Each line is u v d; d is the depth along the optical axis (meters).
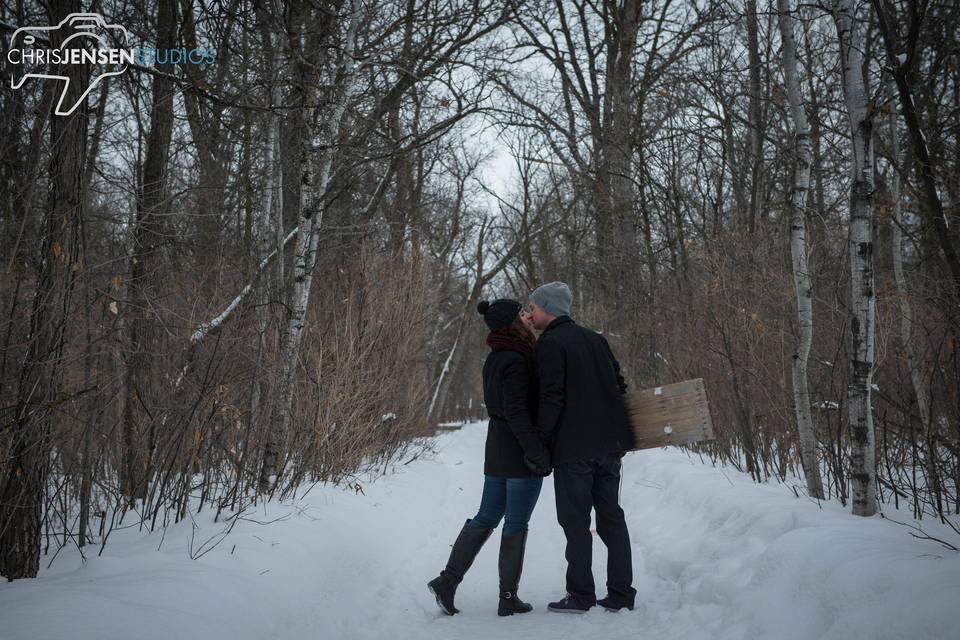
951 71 5.21
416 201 12.85
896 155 5.44
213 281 4.75
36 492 3.00
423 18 5.92
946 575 2.36
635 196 11.32
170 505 4.04
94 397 3.66
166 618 2.44
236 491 4.26
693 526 4.79
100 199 5.30
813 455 4.38
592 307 12.77
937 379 4.82
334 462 5.63
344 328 6.45
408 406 8.34
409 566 4.68
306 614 3.22
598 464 3.72
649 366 9.46
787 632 2.72
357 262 7.29
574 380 3.71
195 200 5.51
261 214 5.71
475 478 9.24
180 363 4.39
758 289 6.19
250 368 4.64
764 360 5.86
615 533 3.71
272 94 5.30
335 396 5.60
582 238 15.19
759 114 8.76
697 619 3.25
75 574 2.96
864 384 3.78
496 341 3.95
